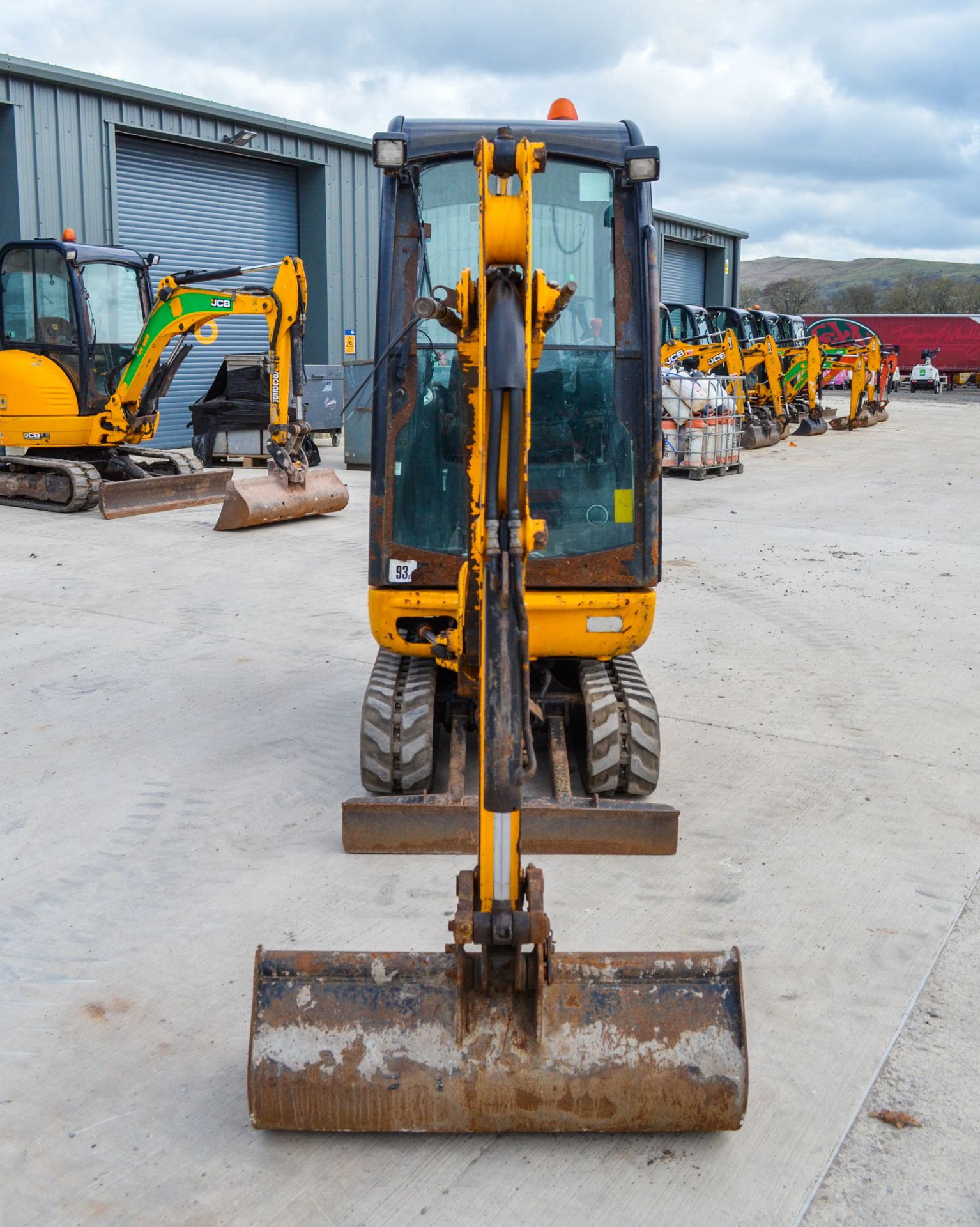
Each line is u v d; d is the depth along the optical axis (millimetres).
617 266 4672
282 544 11617
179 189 20031
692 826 5062
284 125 20688
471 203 4660
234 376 17609
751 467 19328
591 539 4781
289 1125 3016
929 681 7234
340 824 5082
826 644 8078
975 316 50062
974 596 9570
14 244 13141
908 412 34656
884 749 6051
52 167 17219
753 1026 3611
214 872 4613
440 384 4711
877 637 8289
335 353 23078
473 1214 2838
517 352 2916
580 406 4723
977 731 6336
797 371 25797
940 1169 3004
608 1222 2818
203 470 16047
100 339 13562
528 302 2990
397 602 4805
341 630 8258
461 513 4773
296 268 12258
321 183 22141
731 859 4750
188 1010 3672
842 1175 2980
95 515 13391
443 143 4602
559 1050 2988
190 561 10688
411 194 4652
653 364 4668
